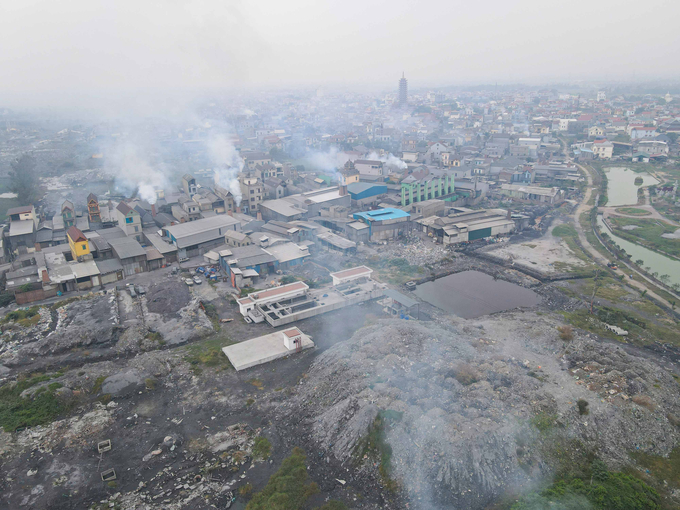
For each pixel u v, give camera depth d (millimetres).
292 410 47812
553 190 132750
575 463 40156
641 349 59625
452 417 42594
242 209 115938
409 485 38219
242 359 56250
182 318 67062
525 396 45844
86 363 56906
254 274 78625
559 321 65812
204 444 43312
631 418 43781
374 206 123000
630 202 131625
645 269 85125
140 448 42844
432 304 73438
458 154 172750
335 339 62156
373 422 42781
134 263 82500
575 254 92938
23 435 44000
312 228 101125
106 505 36562
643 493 36000
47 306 70250
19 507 36312
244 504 37188
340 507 35938
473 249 96750
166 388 51656
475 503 36625
